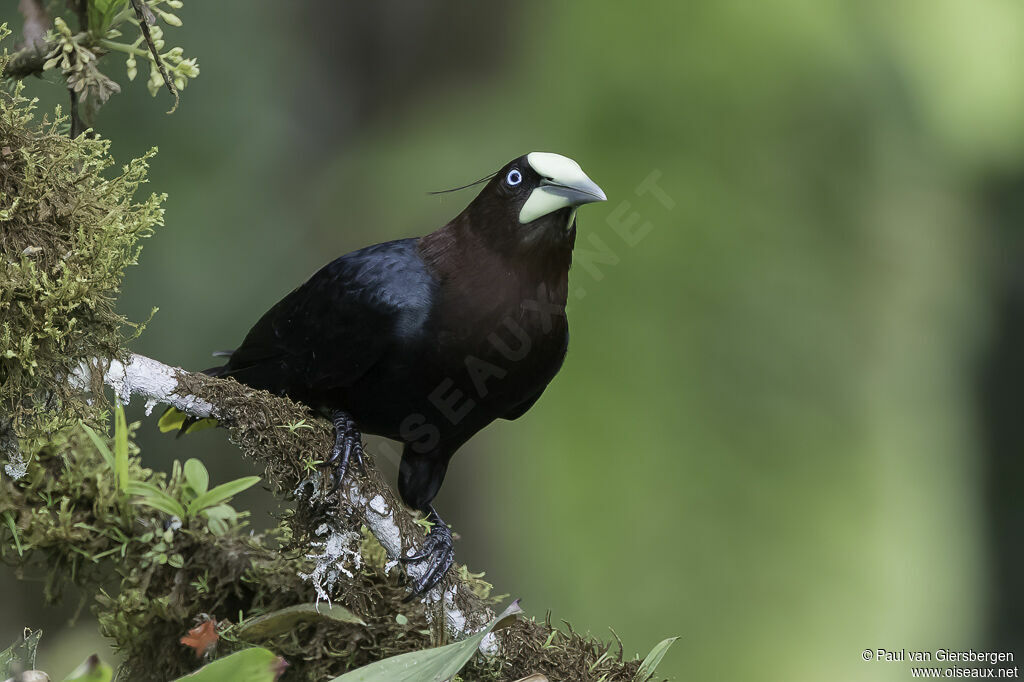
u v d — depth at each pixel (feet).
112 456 14.52
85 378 12.41
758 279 43.11
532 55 44.88
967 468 51.19
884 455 43.47
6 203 12.03
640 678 14.73
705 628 40.47
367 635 14.69
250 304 42.52
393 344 16.33
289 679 14.62
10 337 11.80
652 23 45.01
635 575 39.99
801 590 40.16
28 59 13.03
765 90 44.78
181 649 14.84
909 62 51.06
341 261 16.90
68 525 14.23
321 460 13.87
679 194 42.70
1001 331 54.54
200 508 14.85
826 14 48.01
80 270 12.24
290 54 46.44
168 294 41.75
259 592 14.96
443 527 17.29
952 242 50.83
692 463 41.16
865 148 46.32
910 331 47.78
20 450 12.80
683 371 41.73
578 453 40.96
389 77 46.68
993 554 57.77
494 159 42.65
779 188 44.19
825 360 43.06
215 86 45.06
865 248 45.68
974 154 52.42
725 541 41.06
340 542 14.17
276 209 44.37
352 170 44.60
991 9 53.93
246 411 13.47
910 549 43.42
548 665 14.58
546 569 39.81
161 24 43.62
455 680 14.17
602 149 43.27
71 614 23.62
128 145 42.86
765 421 42.04
